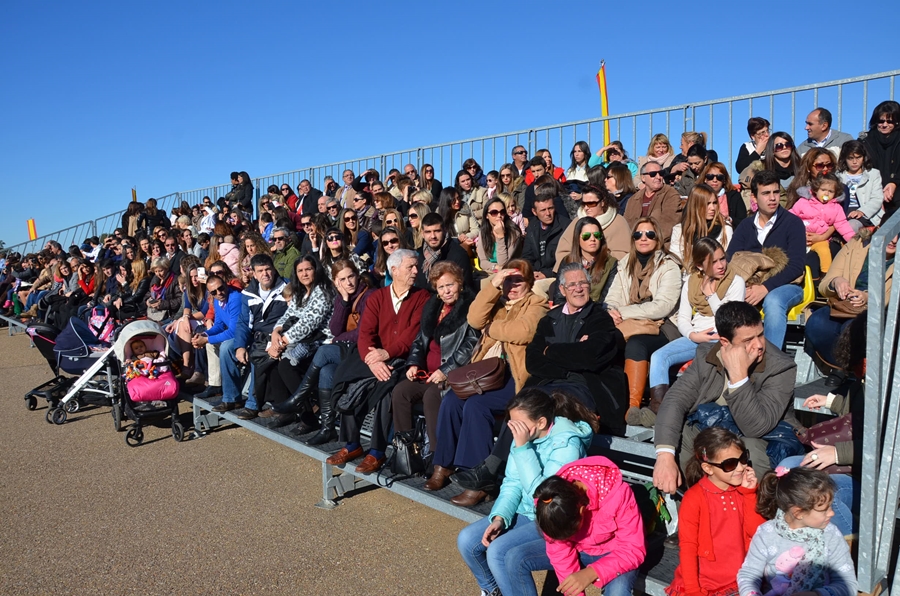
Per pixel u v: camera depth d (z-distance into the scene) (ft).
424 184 34.06
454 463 14.32
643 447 12.60
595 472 10.73
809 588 9.21
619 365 15.06
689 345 14.75
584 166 27.58
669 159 25.11
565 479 10.58
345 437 17.17
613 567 10.31
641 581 10.83
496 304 15.78
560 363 13.75
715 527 10.20
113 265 43.55
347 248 27.37
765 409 11.08
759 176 16.08
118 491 19.20
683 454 11.88
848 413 11.34
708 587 10.19
